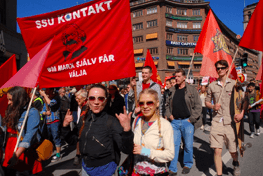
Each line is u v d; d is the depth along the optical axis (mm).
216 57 4508
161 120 2025
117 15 2711
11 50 15953
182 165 4031
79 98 3084
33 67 2508
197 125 3697
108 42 2732
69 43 2828
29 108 2311
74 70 2822
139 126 2109
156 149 1951
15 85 2455
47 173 3775
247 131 7094
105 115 2049
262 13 3158
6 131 2662
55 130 4523
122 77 2688
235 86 3221
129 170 2129
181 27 40750
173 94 3854
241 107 3164
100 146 1927
